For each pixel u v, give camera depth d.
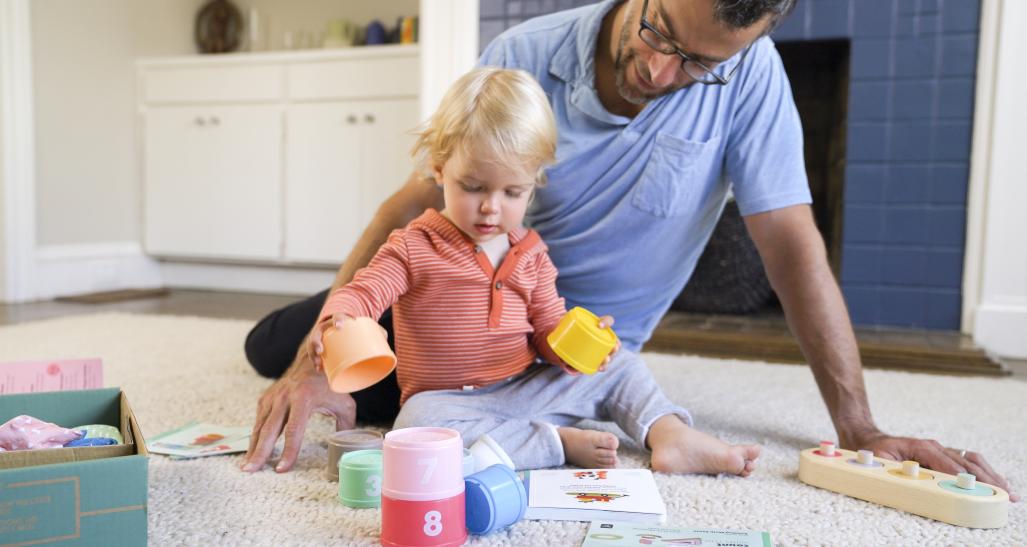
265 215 3.60
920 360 2.24
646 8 1.11
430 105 2.64
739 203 1.39
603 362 1.23
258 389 1.73
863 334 2.53
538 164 1.22
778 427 1.51
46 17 3.34
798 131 1.37
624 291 1.50
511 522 0.96
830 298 1.31
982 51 2.53
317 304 1.71
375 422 1.50
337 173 3.48
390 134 3.38
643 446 1.29
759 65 1.33
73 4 3.45
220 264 3.81
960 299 2.63
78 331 2.46
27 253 3.25
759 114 1.34
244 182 3.62
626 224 1.39
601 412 1.33
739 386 1.88
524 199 1.24
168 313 3.00
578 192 1.39
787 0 1.04
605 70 1.32
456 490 0.90
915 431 1.51
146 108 3.76
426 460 0.88
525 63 1.39
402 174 3.37
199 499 1.05
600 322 1.25
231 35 4.08
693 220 1.43
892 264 2.68
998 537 0.98
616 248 1.42
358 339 1.02
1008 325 2.51
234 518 0.99
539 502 1.01
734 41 1.05
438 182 1.26
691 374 2.02
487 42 2.61
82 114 3.53
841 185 2.79
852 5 2.63
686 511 1.04
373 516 1.00
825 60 3.05
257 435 1.21
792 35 2.69
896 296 2.68
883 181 2.66
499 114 1.17
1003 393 1.88
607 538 0.92
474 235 1.24
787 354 2.33
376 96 3.38
